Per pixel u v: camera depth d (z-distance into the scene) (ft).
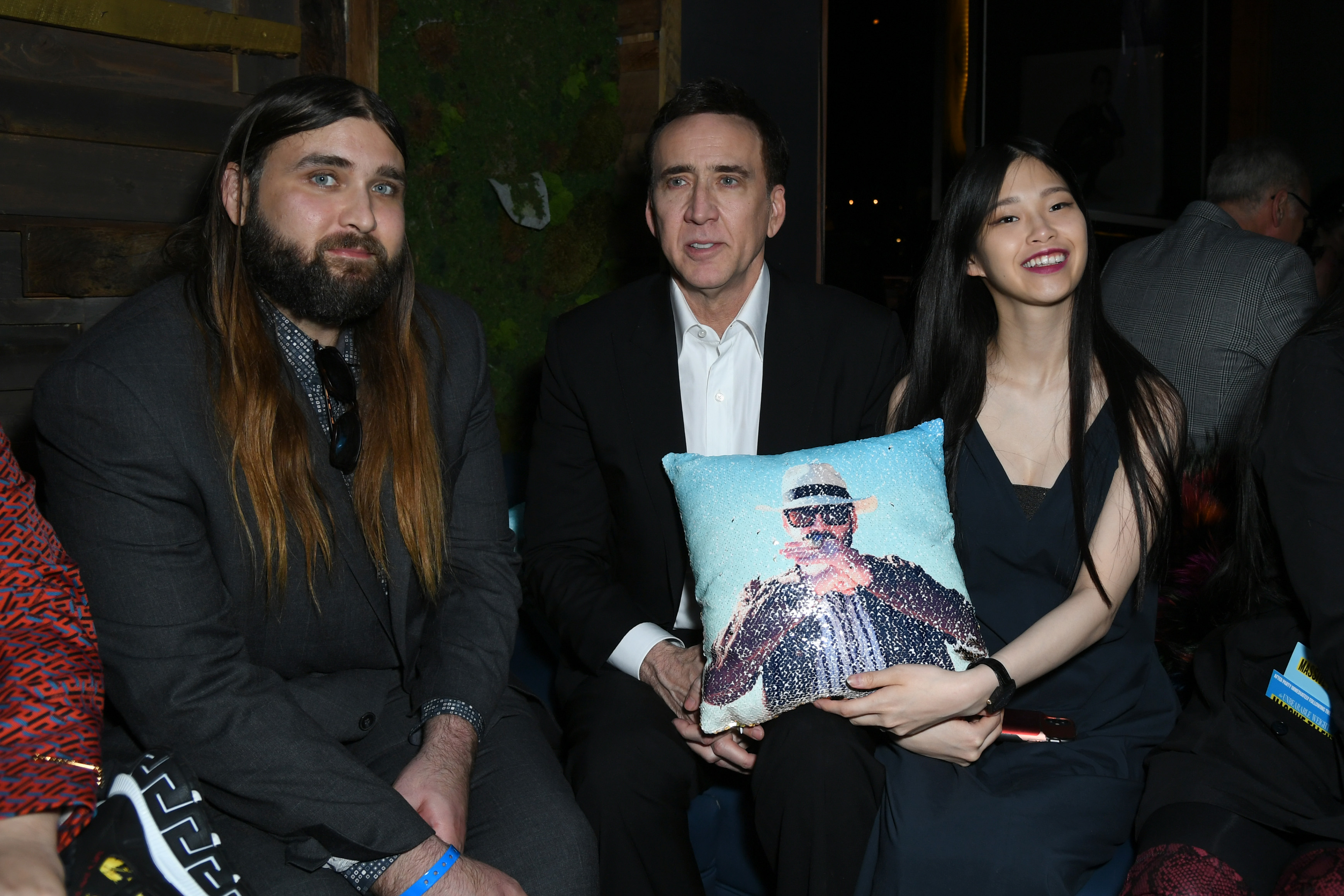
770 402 5.78
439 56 8.24
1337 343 4.51
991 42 15.40
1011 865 4.54
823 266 12.97
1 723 3.22
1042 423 5.48
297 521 4.39
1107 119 17.35
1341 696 4.35
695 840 5.33
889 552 4.68
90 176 6.07
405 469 4.76
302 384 4.63
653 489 5.72
